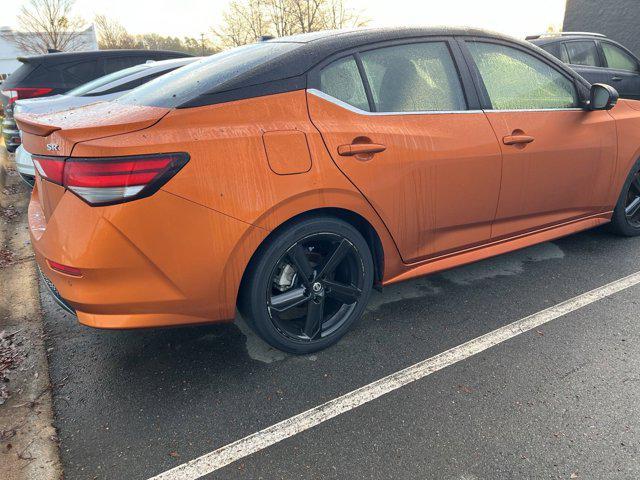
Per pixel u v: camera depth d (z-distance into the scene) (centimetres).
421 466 178
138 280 190
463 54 271
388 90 244
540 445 185
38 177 213
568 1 1173
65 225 188
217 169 192
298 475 176
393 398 214
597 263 341
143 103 216
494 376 226
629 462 176
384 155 232
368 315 284
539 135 288
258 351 252
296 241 220
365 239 252
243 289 219
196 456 187
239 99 205
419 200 249
